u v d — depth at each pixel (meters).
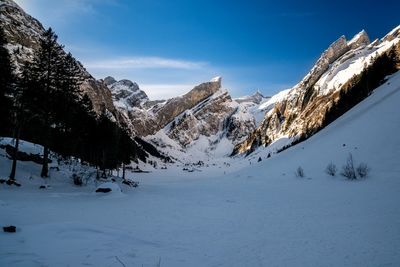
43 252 8.84
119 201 25.88
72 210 18.17
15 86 32.19
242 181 62.44
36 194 24.22
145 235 13.11
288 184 46.06
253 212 21.70
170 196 33.62
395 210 19.77
